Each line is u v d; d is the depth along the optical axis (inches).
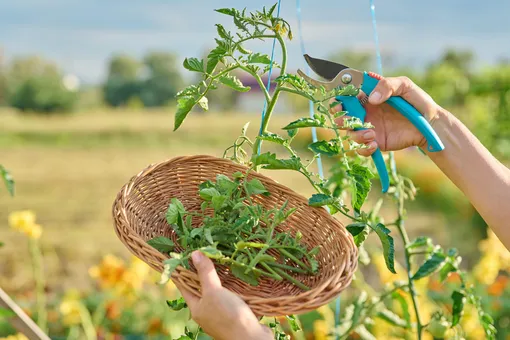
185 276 35.2
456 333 60.1
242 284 39.8
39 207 292.8
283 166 42.9
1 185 343.6
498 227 46.1
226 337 33.8
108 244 218.2
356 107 43.7
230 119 791.1
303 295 34.6
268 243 40.6
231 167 45.9
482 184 46.3
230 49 43.5
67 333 117.9
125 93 1304.1
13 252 196.1
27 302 128.1
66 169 422.6
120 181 380.8
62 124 778.8
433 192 264.2
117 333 118.9
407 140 47.8
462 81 225.6
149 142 603.5
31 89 1096.2
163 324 111.8
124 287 102.0
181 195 45.8
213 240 40.8
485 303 114.6
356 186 41.4
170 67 1318.9
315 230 43.1
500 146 171.8
